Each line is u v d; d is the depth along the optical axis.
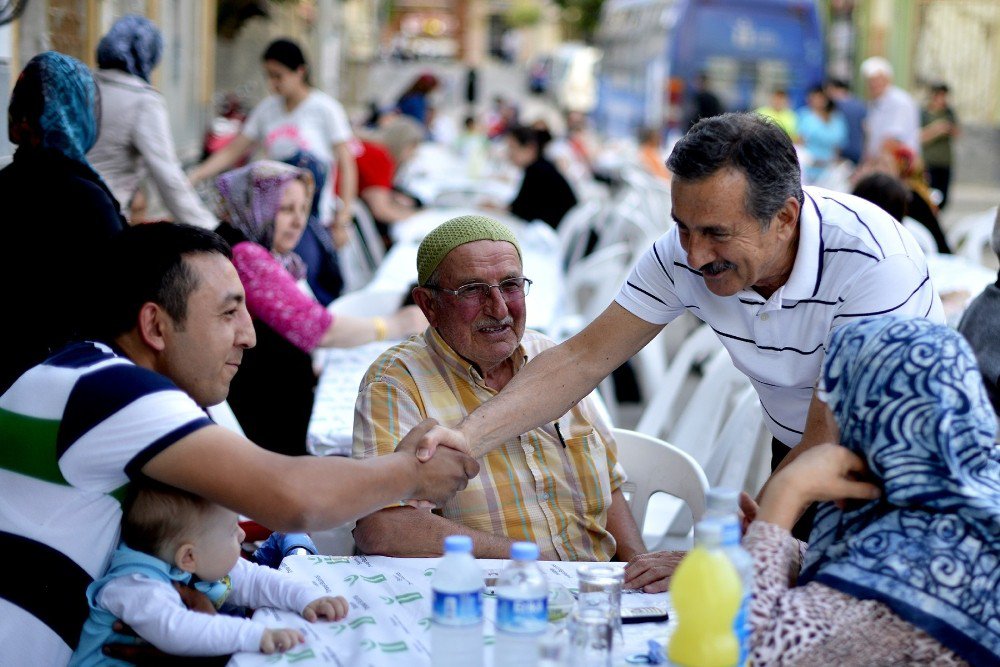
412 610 2.14
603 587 2.05
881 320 1.85
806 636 1.72
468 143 15.04
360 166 8.30
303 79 6.98
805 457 1.89
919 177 7.06
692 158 2.19
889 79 13.88
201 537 2.05
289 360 3.91
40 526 2.01
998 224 3.04
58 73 3.19
